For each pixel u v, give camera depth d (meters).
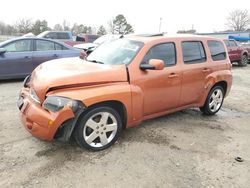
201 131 4.99
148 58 4.41
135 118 4.25
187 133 4.84
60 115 3.48
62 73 3.74
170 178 3.43
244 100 7.68
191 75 5.03
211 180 3.45
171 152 4.09
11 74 8.16
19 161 3.59
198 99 5.40
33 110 3.66
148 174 3.48
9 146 3.97
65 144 4.08
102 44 5.40
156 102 4.56
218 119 5.78
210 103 5.78
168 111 4.92
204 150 4.23
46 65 4.29
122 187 3.20
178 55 4.86
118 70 4.05
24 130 4.53
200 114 6.00
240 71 14.53
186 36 5.14
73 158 3.73
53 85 3.55
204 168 3.71
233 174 3.61
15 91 7.21
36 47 8.51
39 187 3.11
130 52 4.43
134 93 4.09
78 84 3.66
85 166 3.56
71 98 3.54
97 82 3.79
